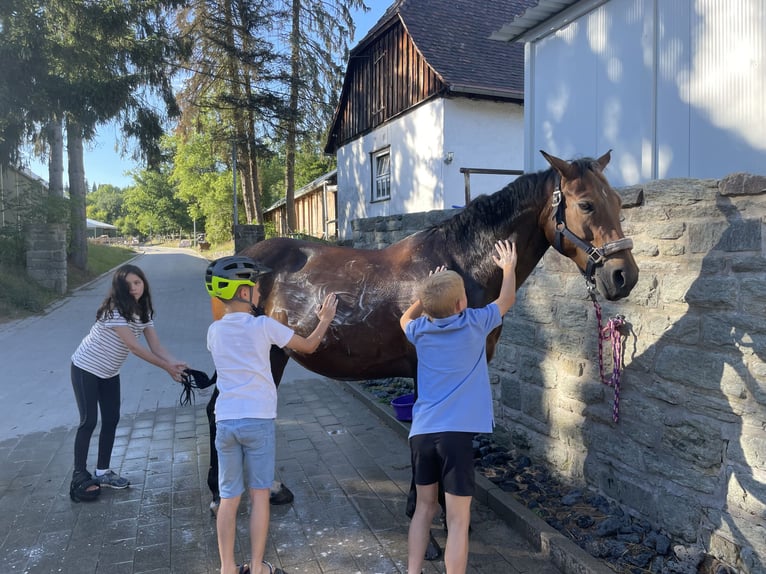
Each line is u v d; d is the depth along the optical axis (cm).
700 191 284
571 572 286
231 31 1892
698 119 415
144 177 6372
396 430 511
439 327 258
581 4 509
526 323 424
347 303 325
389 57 1368
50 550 323
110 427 402
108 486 401
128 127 1438
